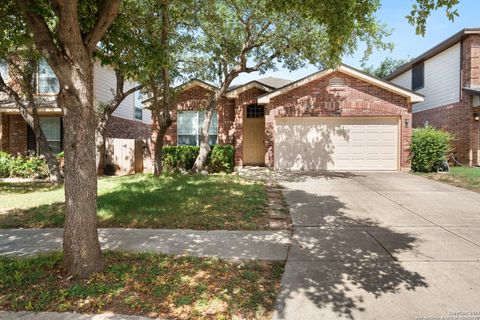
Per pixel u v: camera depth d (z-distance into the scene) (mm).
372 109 13227
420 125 18672
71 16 3719
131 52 6875
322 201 8172
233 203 7758
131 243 5238
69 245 4012
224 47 12258
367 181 11102
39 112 15000
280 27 11211
